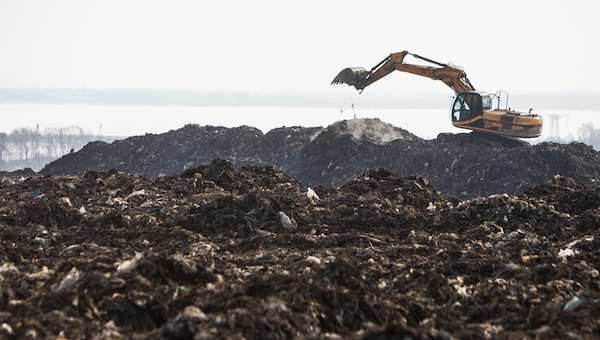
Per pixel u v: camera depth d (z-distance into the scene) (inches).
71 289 239.6
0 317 216.1
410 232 443.5
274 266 328.8
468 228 458.3
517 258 359.9
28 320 209.3
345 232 447.5
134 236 403.5
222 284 269.1
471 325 238.8
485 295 276.5
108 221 442.0
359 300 239.3
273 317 212.8
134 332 214.4
